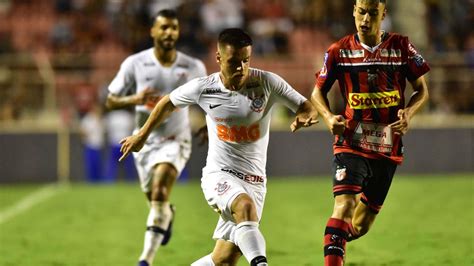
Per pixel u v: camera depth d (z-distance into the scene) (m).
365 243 32.84
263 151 20.44
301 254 30.50
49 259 30.55
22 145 66.44
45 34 80.88
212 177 20.20
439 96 70.94
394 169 21.94
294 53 79.38
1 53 78.25
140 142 20.53
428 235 35.00
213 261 20.23
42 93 70.12
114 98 27.83
